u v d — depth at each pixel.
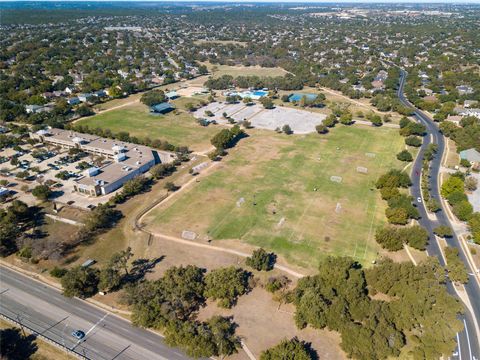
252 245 117.88
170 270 98.38
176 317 86.94
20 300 95.75
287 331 86.94
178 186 154.75
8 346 82.38
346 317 85.31
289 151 190.25
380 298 96.50
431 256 111.25
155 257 112.12
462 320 91.00
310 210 137.25
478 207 138.38
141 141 195.50
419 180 161.25
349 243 119.06
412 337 83.56
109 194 147.12
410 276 95.62
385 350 77.75
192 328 83.06
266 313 91.88
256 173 166.00
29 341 84.12
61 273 103.62
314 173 166.38
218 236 122.12
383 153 189.12
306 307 87.94
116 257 102.62
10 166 169.12
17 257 111.81
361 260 111.44
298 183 157.25
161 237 121.62
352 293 90.88
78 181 149.50
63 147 192.00
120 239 121.19
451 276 101.31
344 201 143.62
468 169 168.62
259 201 142.88
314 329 87.62
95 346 82.94
